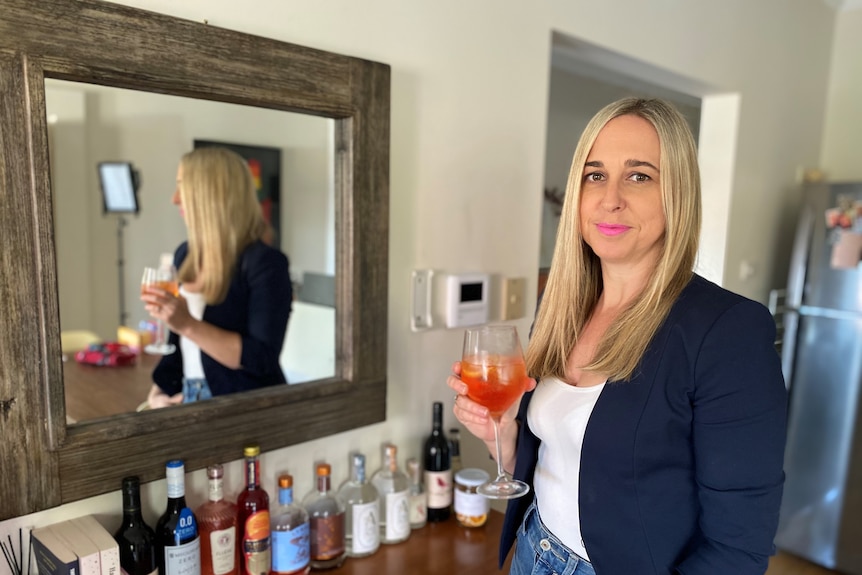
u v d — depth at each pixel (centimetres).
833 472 255
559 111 237
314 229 129
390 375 133
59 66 81
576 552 95
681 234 88
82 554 83
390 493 125
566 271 105
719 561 81
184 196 158
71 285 163
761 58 236
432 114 132
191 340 141
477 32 138
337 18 113
